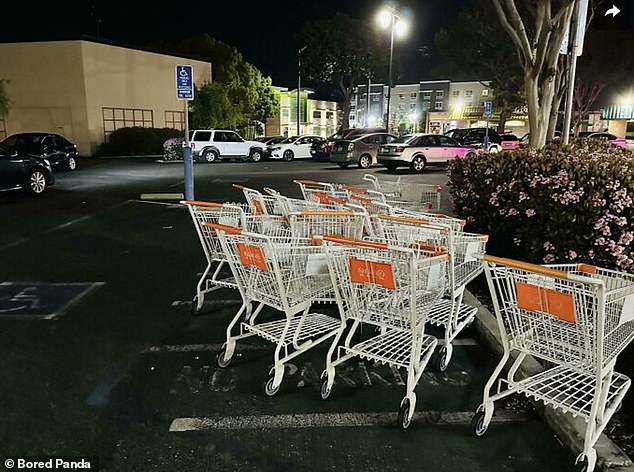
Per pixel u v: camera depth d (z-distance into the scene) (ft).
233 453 10.05
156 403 11.83
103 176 57.93
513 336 10.44
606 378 9.62
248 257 12.75
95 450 10.09
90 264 22.99
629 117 117.80
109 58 91.71
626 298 9.22
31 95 89.86
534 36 26.03
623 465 9.25
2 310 17.39
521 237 18.47
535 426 11.08
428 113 176.55
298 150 88.07
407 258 10.77
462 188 21.86
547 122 25.27
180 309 17.72
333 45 119.96
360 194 22.75
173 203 39.40
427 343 13.41
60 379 12.84
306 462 9.81
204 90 101.45
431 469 9.64
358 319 11.96
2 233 28.96
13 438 10.43
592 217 16.24
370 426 11.03
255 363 13.93
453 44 114.73
